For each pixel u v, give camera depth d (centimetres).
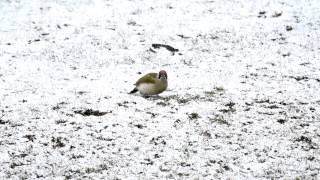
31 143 1702
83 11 4003
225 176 1488
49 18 3831
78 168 1516
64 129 1833
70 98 2205
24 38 3388
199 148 1694
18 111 2023
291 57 3047
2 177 1443
